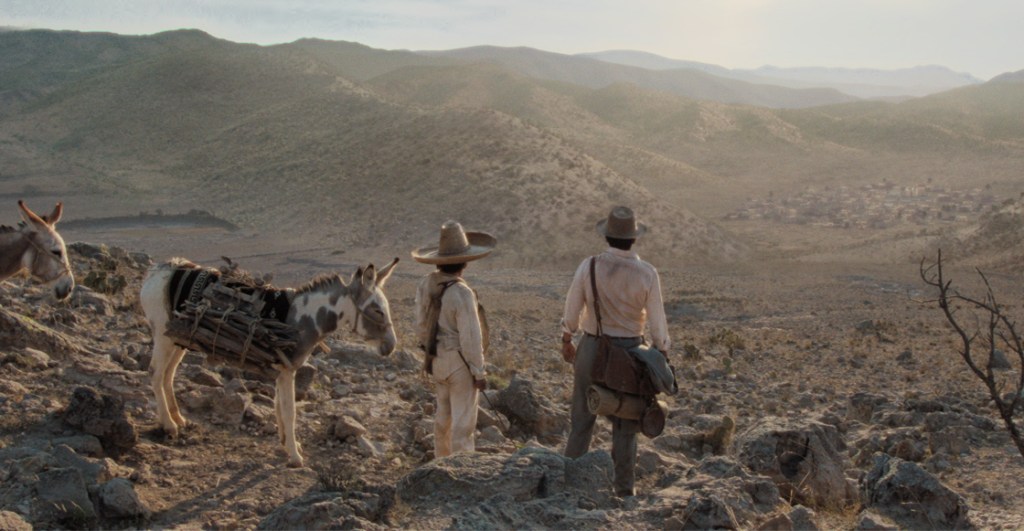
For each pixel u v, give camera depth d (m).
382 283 8.33
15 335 9.67
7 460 6.68
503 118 194.38
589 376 6.81
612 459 6.88
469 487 6.07
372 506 5.85
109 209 164.62
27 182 193.12
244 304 7.85
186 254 119.50
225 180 187.50
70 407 7.81
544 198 147.75
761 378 18.56
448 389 7.87
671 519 5.67
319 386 11.02
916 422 11.63
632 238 6.73
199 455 7.98
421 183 161.75
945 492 6.85
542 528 5.58
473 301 7.65
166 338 8.08
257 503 6.97
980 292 63.00
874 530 6.27
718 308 49.19
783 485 7.45
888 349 26.00
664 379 6.51
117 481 6.62
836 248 140.25
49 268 9.11
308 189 168.50
